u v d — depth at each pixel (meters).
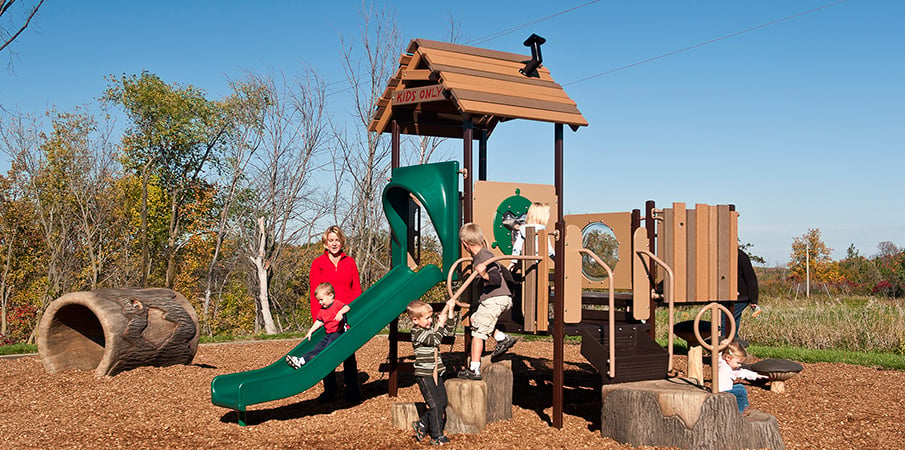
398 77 7.69
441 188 6.36
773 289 35.03
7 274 29.98
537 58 7.22
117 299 8.34
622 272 7.04
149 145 35.62
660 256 6.46
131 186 34.47
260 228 28.25
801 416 6.17
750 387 7.76
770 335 13.22
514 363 9.46
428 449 4.96
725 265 6.91
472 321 5.75
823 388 7.72
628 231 7.01
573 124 6.97
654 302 6.73
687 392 5.01
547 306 5.82
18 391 7.34
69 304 8.28
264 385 5.67
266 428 5.64
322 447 5.02
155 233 35.53
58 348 8.53
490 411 5.79
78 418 6.03
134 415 6.14
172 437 5.37
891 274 33.12
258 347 11.63
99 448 5.04
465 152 6.39
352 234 23.41
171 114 35.50
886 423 5.92
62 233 30.70
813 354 10.68
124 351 8.05
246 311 33.59
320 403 6.76
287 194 27.05
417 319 5.23
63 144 30.41
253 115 28.27
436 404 5.13
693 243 6.61
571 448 5.01
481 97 6.48
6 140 29.75
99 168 31.58
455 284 6.55
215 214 36.56
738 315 8.39
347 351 6.05
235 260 35.69
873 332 12.20
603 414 5.33
